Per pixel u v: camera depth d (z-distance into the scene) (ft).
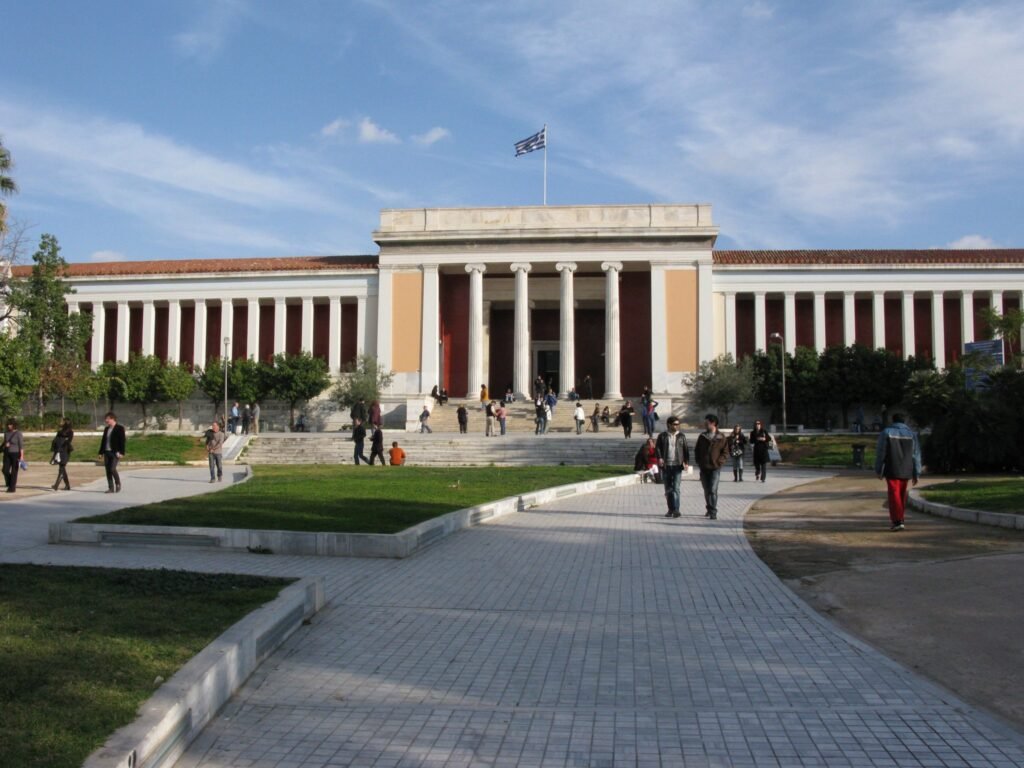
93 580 28.53
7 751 14.30
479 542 44.09
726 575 34.60
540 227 176.96
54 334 161.89
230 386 170.09
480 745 17.33
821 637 24.95
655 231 174.40
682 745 17.21
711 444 53.78
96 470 99.55
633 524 51.34
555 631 26.08
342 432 167.02
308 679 21.54
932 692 20.03
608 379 174.29
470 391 176.96
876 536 43.39
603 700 19.86
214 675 19.04
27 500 65.05
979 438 84.33
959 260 171.73
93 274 187.32
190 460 114.73
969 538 41.06
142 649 20.21
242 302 188.55
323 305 191.11
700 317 173.06
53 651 19.81
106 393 169.89
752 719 18.54
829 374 157.48
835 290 173.17
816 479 85.40
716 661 22.77
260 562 38.04
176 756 16.69
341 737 17.81
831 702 19.49
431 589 32.32
